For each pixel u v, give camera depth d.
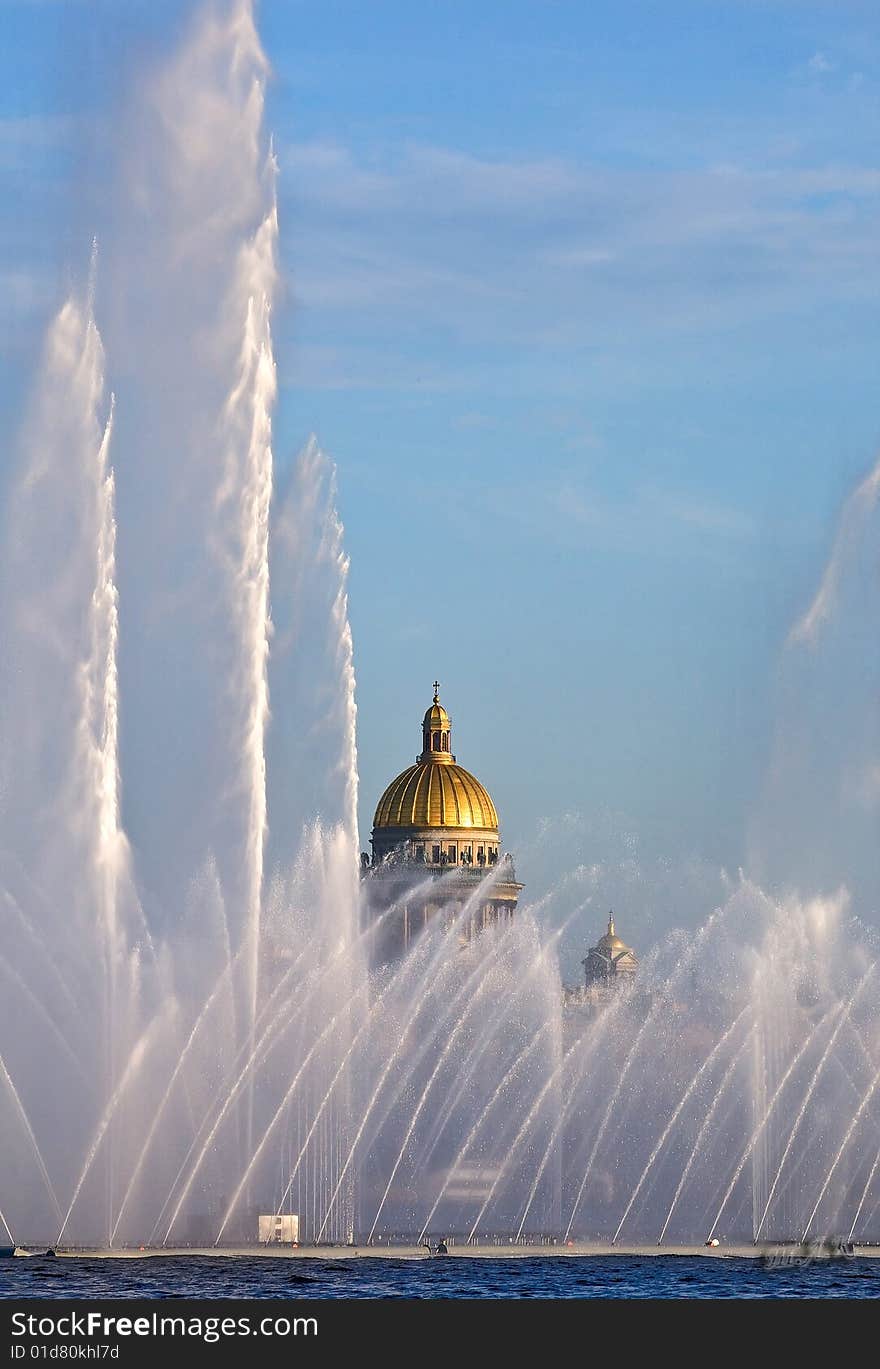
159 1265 142.12
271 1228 164.12
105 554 157.50
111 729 160.25
